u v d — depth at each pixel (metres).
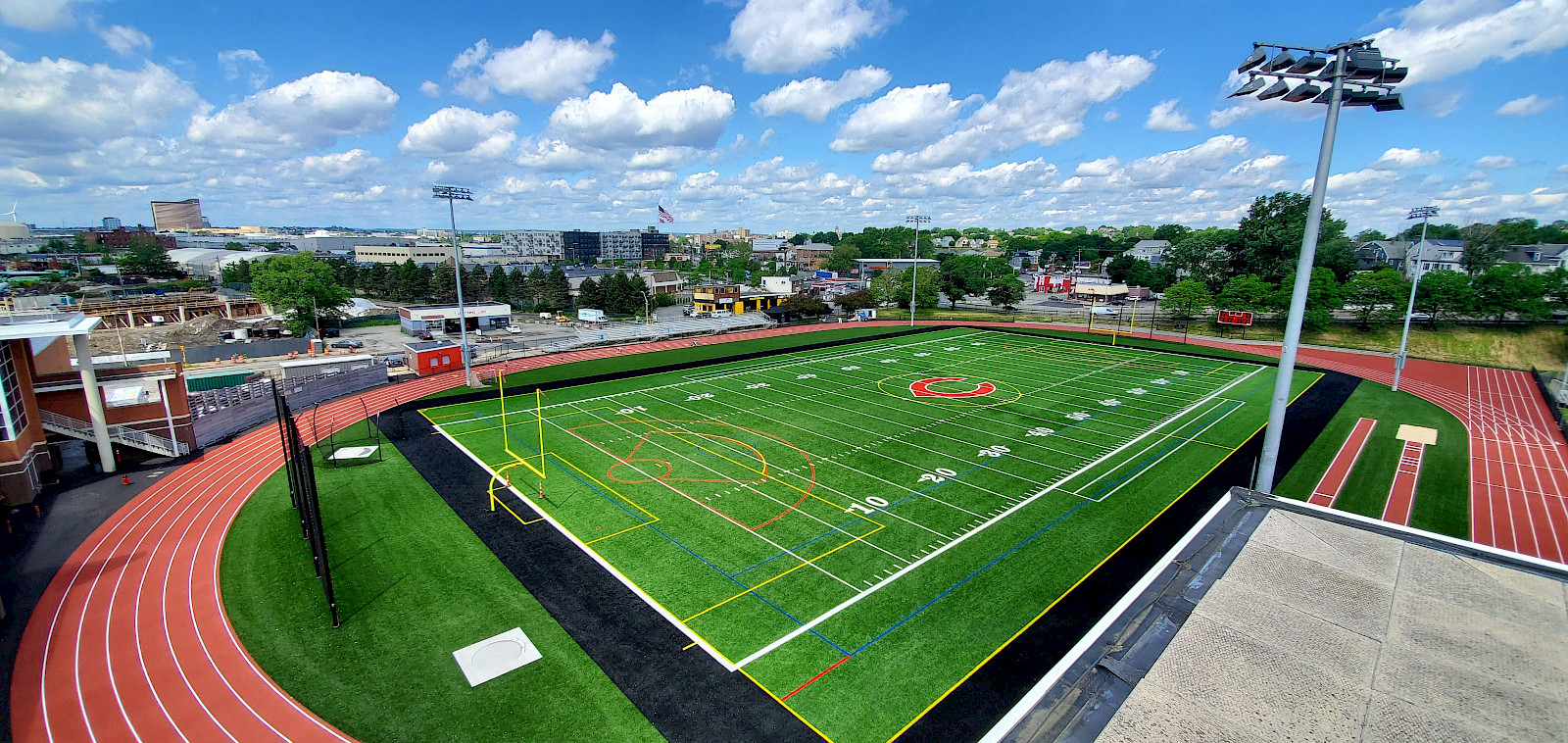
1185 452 35.59
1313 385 51.97
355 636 19.55
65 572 23.23
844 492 29.92
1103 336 77.44
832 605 21.14
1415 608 12.69
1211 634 12.05
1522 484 31.77
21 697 17.20
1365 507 29.03
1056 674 13.40
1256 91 20.36
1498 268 68.12
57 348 38.12
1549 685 10.44
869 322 92.56
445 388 49.91
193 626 20.09
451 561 23.80
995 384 51.66
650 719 16.28
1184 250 106.69
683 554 24.31
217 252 170.25
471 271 119.00
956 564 23.67
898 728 16.00
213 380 48.12
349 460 34.00
